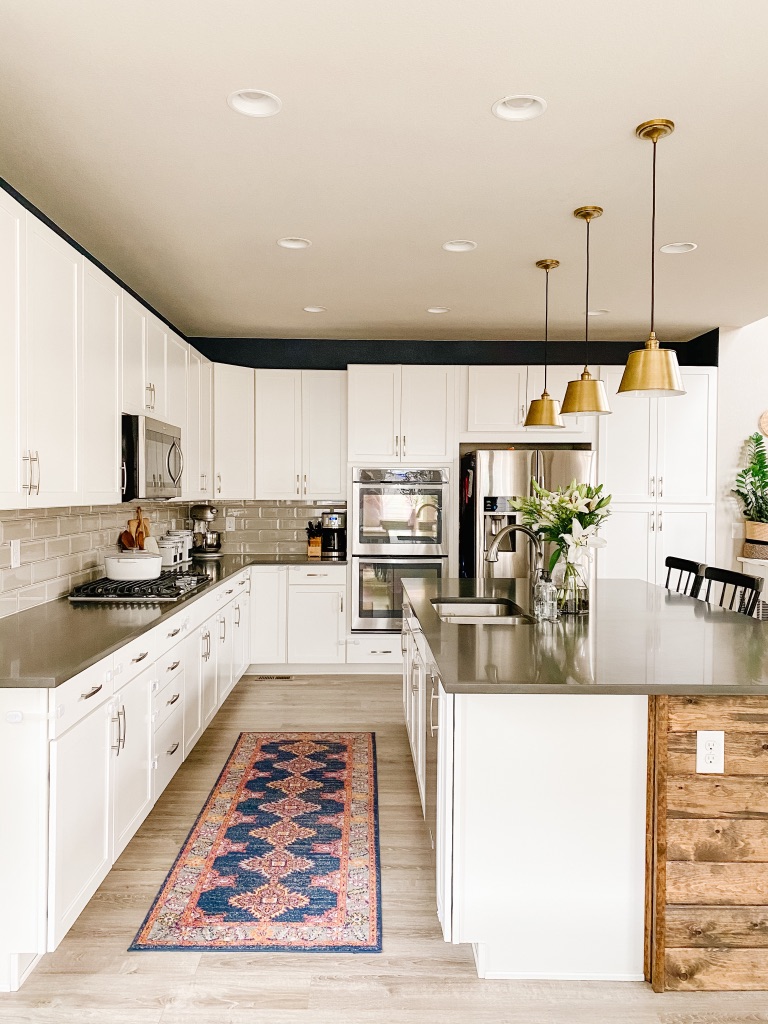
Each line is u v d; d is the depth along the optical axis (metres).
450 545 5.63
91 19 1.87
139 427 3.51
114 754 2.54
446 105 2.30
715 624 2.91
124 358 3.48
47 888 2.08
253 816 3.26
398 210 3.20
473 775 2.16
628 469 5.59
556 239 3.57
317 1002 2.08
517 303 4.82
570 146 2.58
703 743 2.13
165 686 3.21
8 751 2.06
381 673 5.81
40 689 2.06
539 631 2.77
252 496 5.84
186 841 3.02
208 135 2.51
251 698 5.12
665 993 2.14
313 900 2.59
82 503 2.94
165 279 4.30
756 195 3.02
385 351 6.06
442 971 2.22
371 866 2.83
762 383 5.59
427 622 2.96
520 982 2.18
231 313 5.15
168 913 2.50
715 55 2.04
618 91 2.22
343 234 3.51
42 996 2.09
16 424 2.36
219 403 5.62
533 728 2.16
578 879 2.18
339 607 5.68
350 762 3.90
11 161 2.72
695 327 5.56
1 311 2.25
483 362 6.05
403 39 1.96
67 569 3.64
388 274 4.18
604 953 2.19
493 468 5.29
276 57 2.04
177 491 4.40
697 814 2.13
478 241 3.60
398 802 3.41
